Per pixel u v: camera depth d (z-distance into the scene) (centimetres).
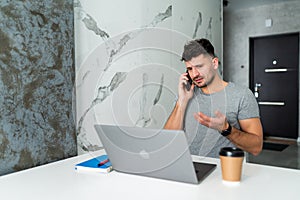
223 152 91
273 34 500
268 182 91
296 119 500
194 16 258
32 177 102
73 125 140
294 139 503
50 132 127
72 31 138
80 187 91
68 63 136
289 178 95
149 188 88
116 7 163
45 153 125
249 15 520
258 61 529
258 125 140
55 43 128
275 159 372
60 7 130
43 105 123
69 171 108
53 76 128
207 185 89
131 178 98
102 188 90
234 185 89
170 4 216
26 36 114
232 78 549
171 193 84
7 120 108
